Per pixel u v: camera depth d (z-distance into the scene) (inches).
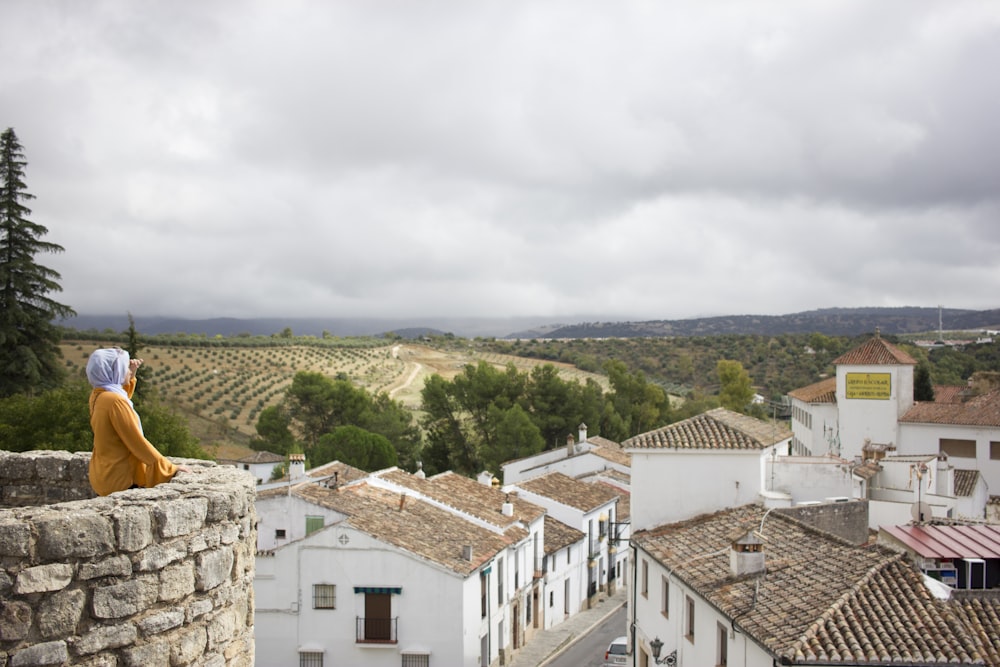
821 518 1194.0
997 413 2598.4
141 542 334.6
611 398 4060.0
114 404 401.7
